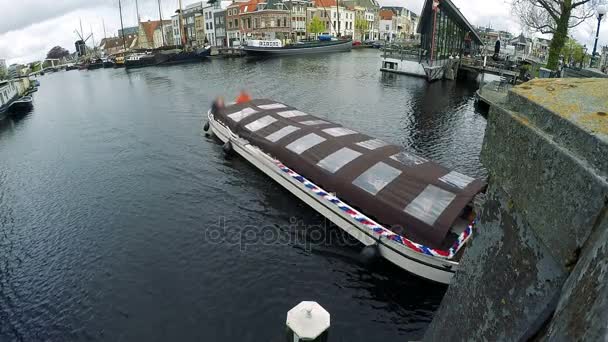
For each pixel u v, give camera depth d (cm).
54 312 935
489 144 213
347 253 1084
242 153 1700
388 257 1015
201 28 9750
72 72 7188
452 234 993
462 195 1002
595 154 127
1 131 2609
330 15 9350
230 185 1516
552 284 149
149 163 1811
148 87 4153
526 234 173
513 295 177
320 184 1233
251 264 1060
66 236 1241
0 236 1264
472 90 3428
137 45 12400
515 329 170
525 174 170
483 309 205
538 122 168
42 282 1036
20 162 1969
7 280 1051
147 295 970
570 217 135
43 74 7269
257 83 3906
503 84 2797
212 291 973
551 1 2655
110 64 7469
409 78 4138
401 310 909
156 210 1365
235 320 891
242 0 8862
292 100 3052
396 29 12181
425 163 1184
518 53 5075
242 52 7069
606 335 97
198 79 4416
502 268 192
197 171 1670
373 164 1195
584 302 116
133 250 1144
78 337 865
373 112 2650
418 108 2752
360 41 9938
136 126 2495
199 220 1282
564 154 140
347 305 924
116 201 1454
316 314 297
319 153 1326
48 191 1588
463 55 4572
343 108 2772
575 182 133
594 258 116
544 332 151
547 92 188
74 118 2873
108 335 865
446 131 2203
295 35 8475
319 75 4378
